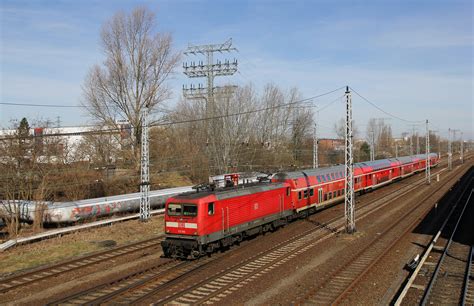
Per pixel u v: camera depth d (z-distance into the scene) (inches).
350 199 979.3
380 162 1963.6
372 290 583.5
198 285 606.2
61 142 1478.8
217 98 2007.9
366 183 1701.5
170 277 655.1
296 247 845.2
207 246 772.0
